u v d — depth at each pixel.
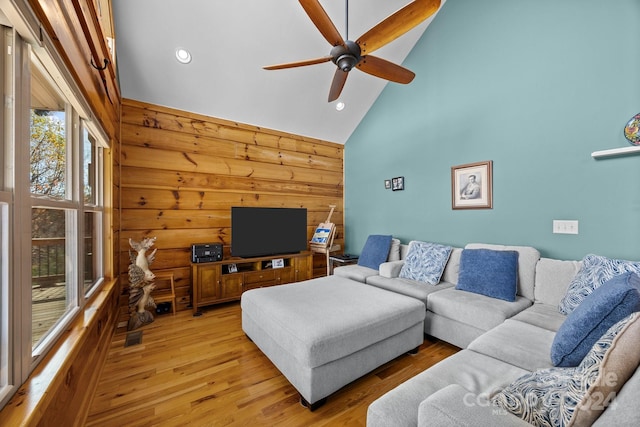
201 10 2.49
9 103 0.94
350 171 4.69
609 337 0.75
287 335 1.65
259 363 2.02
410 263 2.99
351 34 3.07
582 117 2.18
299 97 3.69
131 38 2.53
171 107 3.22
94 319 1.62
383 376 1.87
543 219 2.41
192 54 2.80
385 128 3.99
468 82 2.95
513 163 2.60
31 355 1.02
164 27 2.53
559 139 2.30
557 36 2.30
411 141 3.60
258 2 2.55
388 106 3.93
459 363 1.30
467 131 2.96
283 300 2.07
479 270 2.38
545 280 2.17
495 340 1.48
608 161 2.06
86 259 1.99
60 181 1.46
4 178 0.92
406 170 3.68
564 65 2.27
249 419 1.48
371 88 3.93
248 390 1.72
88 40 1.46
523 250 2.37
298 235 3.97
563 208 2.29
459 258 2.75
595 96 2.11
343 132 4.59
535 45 2.44
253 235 3.56
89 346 1.58
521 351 1.36
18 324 0.94
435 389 1.10
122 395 1.65
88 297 1.90
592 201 2.14
